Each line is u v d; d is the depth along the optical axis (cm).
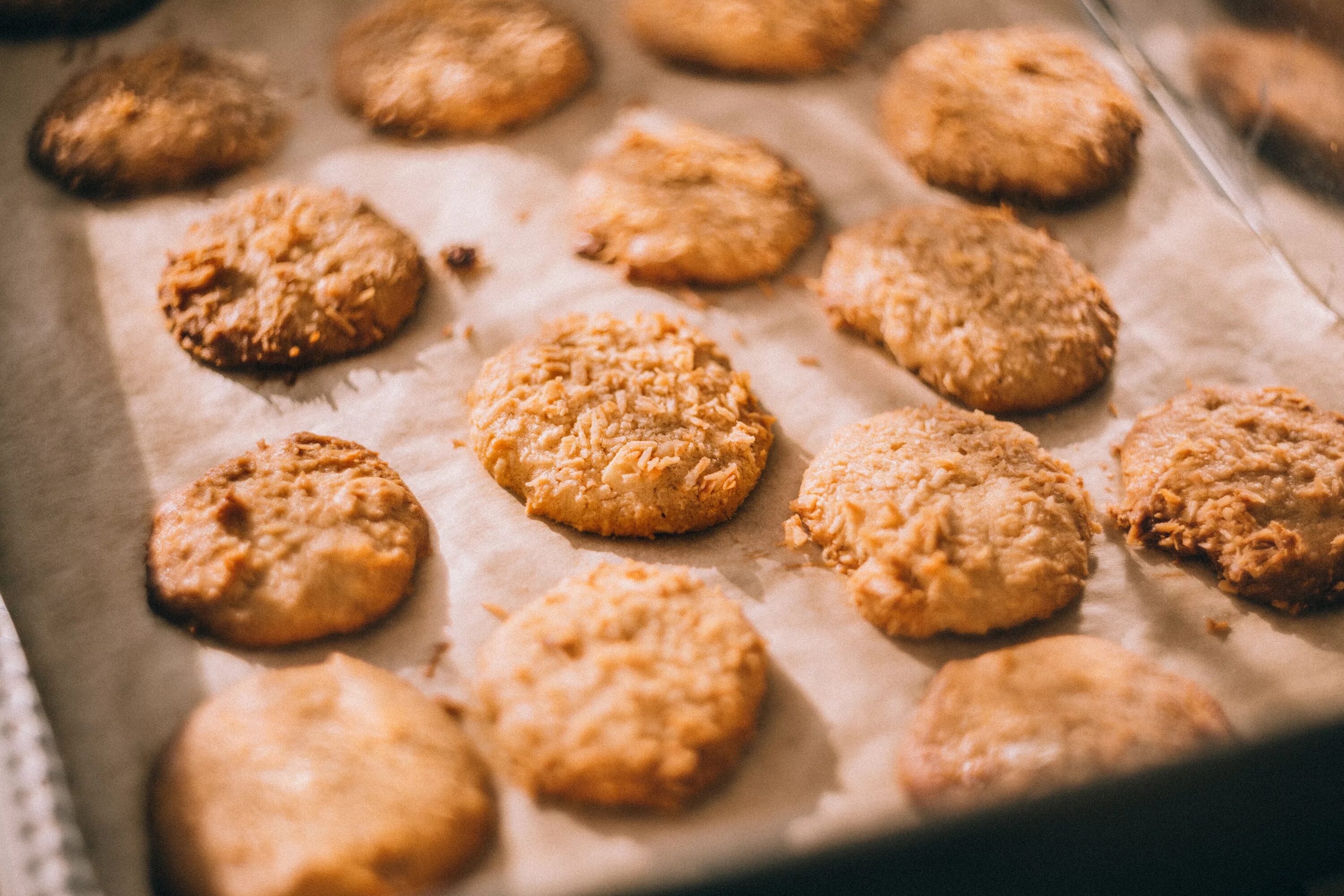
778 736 37
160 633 38
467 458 41
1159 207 46
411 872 34
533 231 45
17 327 43
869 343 43
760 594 39
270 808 35
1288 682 38
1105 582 39
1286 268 45
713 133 47
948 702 37
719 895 31
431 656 38
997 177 46
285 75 49
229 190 46
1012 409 42
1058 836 32
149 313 43
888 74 50
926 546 38
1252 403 41
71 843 34
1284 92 44
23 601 38
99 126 46
